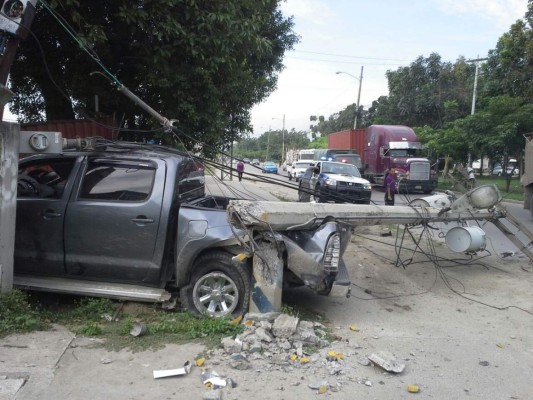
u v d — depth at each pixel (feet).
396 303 22.25
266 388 13.39
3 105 17.16
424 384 14.11
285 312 19.02
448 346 17.11
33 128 31.24
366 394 13.35
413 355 16.17
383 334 18.07
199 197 22.48
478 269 29.07
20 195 19.86
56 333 16.34
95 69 35.55
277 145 408.05
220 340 16.15
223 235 18.10
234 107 44.06
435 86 138.10
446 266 29.68
